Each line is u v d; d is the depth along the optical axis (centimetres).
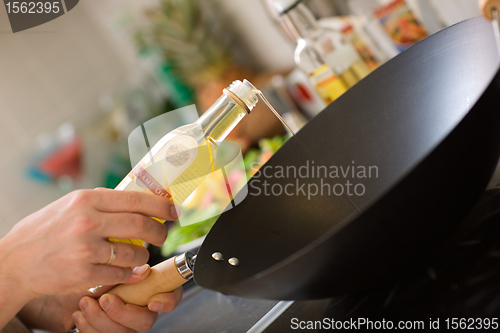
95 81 156
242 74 152
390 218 29
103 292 54
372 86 56
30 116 150
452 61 49
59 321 69
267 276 30
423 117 51
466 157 31
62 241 41
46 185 153
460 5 93
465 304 33
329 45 86
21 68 148
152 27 150
